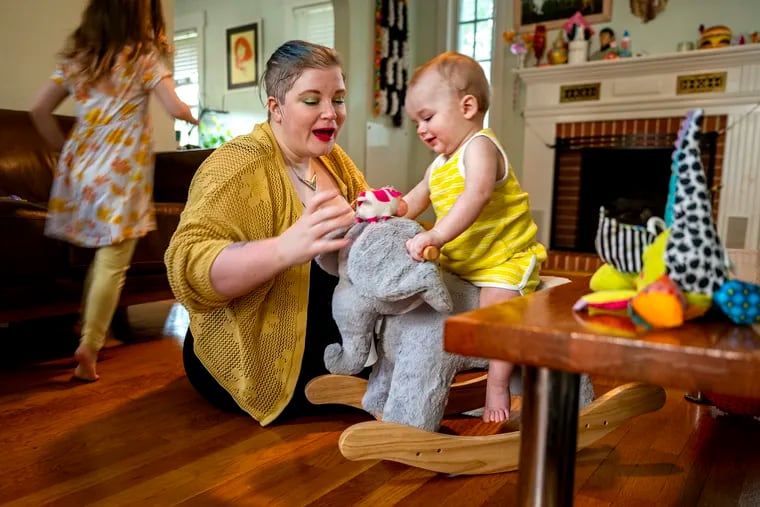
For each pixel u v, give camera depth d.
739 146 3.44
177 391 1.43
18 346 1.85
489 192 0.97
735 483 0.98
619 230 0.64
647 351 0.47
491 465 1.00
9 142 2.17
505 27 4.28
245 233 1.14
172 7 2.95
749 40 3.45
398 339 1.00
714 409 1.33
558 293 0.70
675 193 0.60
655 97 3.61
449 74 1.04
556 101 3.97
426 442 0.95
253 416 1.21
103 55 1.52
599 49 3.92
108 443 1.12
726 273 0.57
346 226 0.96
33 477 0.97
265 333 1.19
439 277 0.89
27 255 1.61
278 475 0.99
